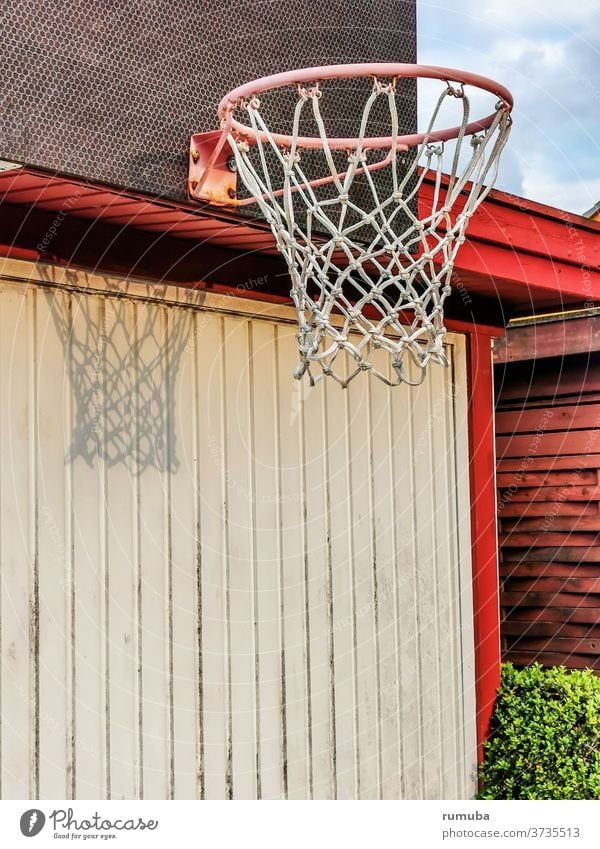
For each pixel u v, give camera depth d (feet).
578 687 15.84
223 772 12.18
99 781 10.83
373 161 11.71
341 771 13.75
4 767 9.95
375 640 14.44
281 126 10.76
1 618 9.97
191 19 9.91
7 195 9.66
